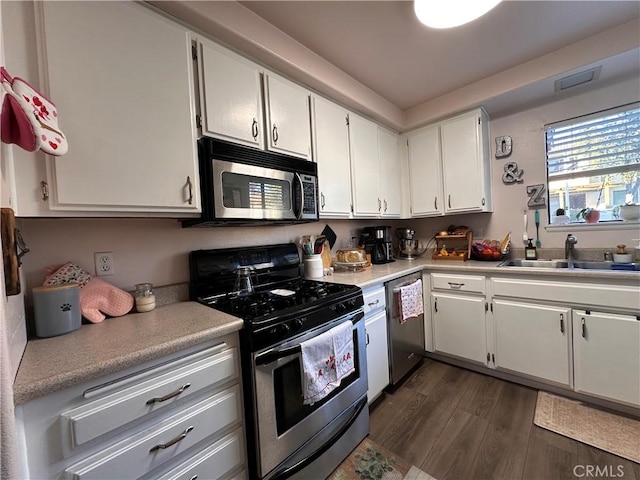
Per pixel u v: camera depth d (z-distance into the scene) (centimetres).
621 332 157
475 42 174
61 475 70
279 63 160
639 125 193
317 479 126
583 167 215
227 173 131
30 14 87
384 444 150
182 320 111
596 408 168
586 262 204
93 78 97
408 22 154
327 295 142
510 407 174
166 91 115
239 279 157
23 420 66
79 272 116
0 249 50
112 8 101
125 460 79
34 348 86
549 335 180
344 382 144
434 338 235
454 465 135
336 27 156
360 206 224
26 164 86
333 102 201
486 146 244
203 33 131
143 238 138
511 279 195
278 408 114
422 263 249
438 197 257
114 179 101
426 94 240
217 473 100
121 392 79
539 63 192
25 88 71
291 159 161
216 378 100
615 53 165
